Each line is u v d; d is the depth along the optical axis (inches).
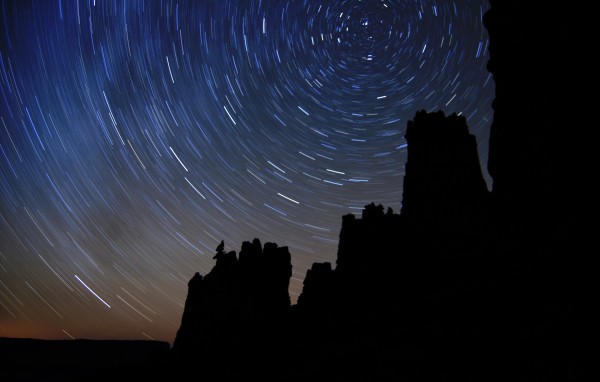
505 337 293.0
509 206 290.2
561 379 168.4
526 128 270.2
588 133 217.5
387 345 506.0
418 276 729.0
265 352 875.4
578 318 181.8
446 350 392.8
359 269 893.8
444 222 800.9
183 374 852.6
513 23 291.1
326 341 698.8
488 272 500.1
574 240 212.1
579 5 232.7
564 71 239.8
